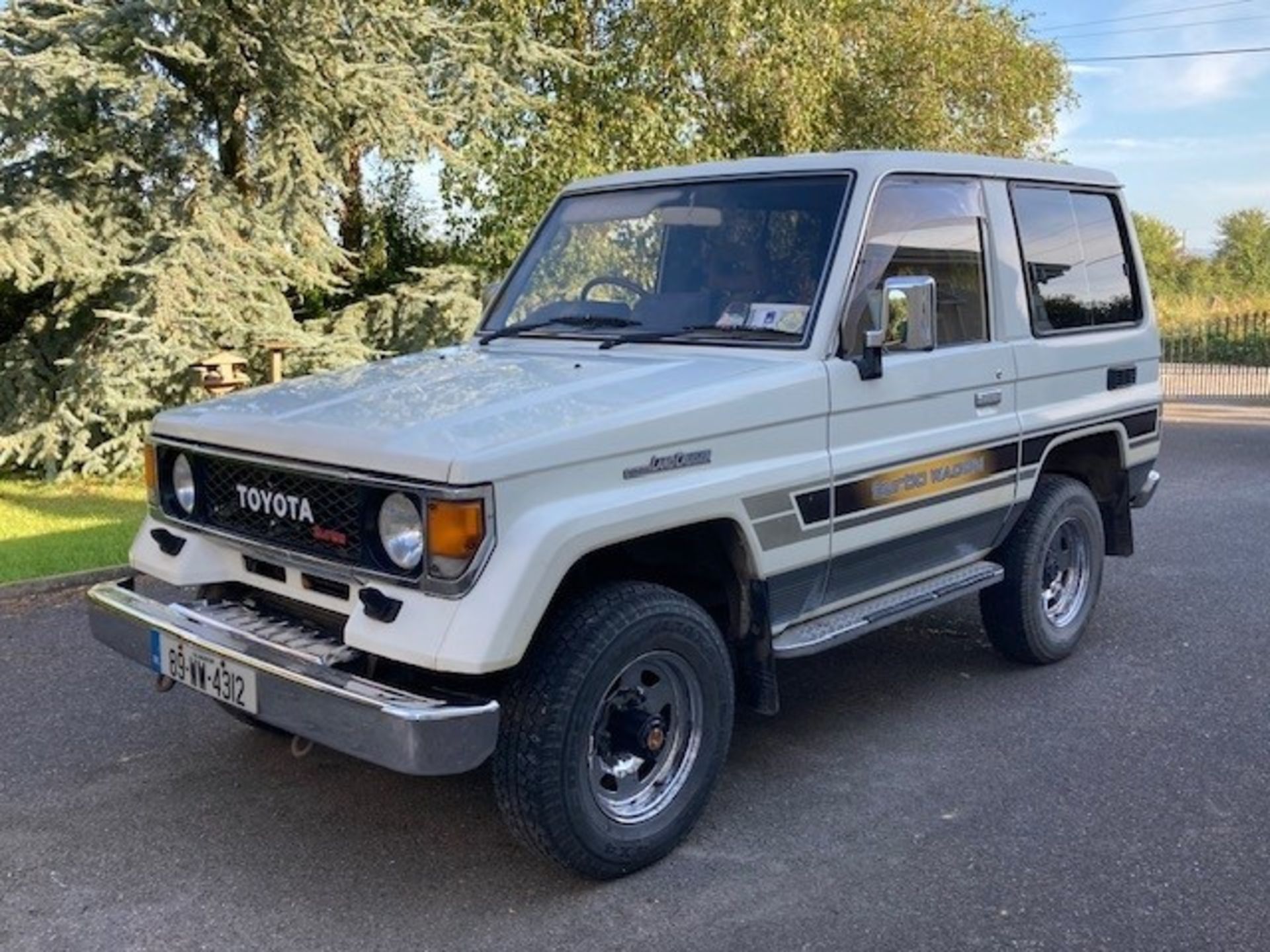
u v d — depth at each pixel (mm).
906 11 17797
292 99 11578
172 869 3664
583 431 3307
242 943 3262
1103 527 5785
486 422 3322
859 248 4188
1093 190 5594
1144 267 5965
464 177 13016
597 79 14492
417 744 3010
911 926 3334
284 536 3574
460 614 3062
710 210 4551
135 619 3762
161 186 11703
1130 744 4621
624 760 3594
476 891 3533
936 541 4656
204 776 4332
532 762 3285
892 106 17562
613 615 3391
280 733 4691
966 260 4746
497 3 13297
